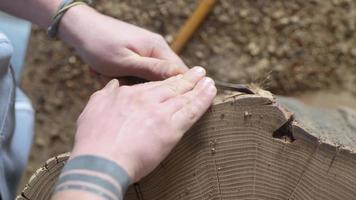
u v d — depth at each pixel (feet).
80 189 2.25
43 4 3.14
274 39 5.63
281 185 2.62
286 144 2.58
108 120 2.41
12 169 3.46
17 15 3.31
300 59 5.58
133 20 5.68
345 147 2.54
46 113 5.71
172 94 2.49
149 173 2.60
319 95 5.57
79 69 5.68
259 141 2.60
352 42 5.57
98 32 3.05
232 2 5.64
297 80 5.58
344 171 2.55
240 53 5.63
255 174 2.62
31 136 3.67
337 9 5.61
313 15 5.62
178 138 2.44
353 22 5.58
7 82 3.06
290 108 3.39
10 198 3.42
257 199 2.65
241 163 2.62
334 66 5.57
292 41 5.61
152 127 2.40
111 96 2.49
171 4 5.66
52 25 3.16
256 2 5.65
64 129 5.67
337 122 3.56
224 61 5.63
